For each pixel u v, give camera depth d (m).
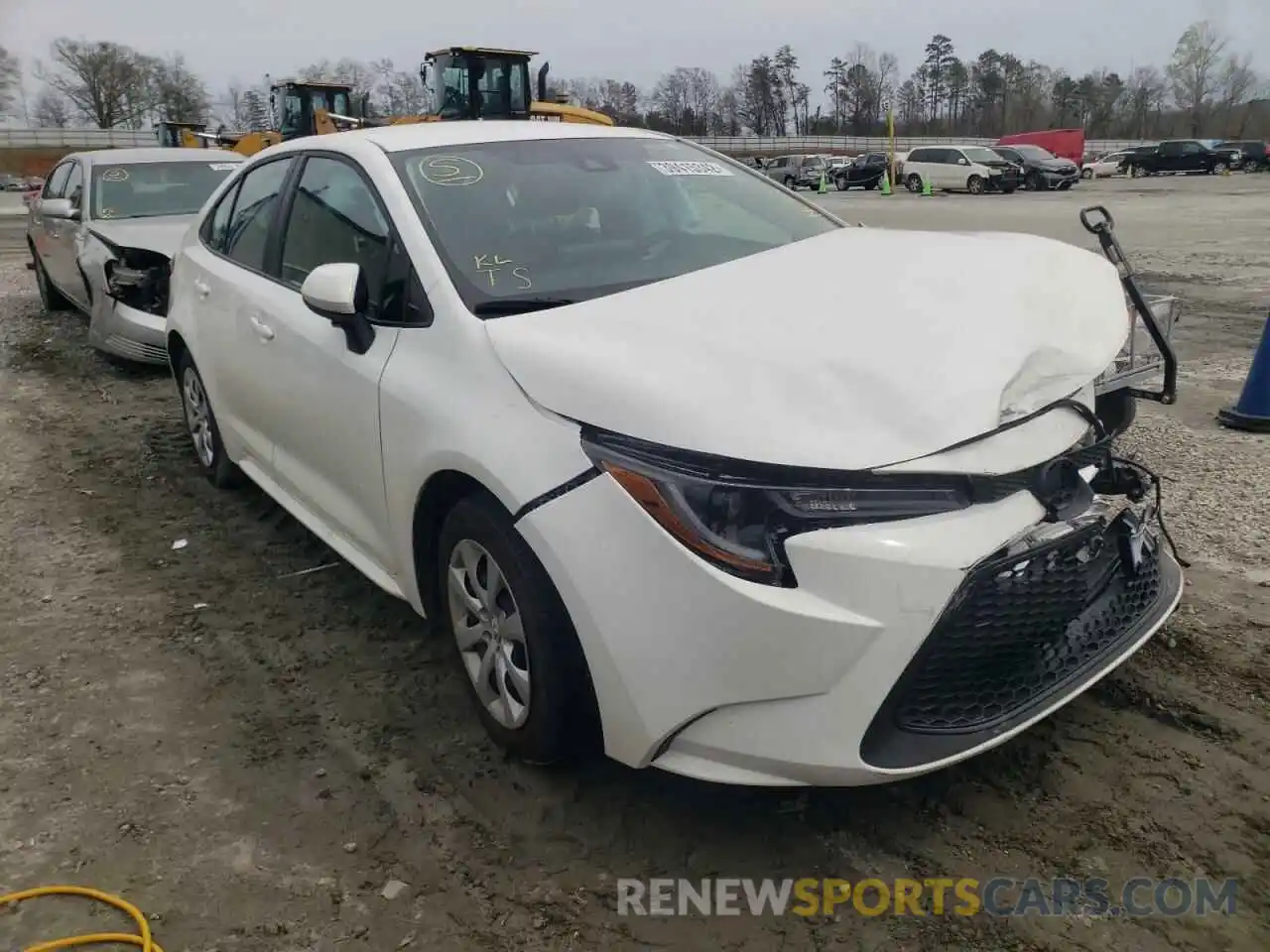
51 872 2.61
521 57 15.78
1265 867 2.50
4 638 3.81
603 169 3.77
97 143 72.31
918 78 106.19
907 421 2.33
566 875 2.56
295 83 18.50
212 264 4.72
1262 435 5.68
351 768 3.00
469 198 3.39
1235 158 43.97
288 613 3.97
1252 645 3.44
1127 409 3.95
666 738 2.43
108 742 3.15
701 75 97.62
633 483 2.36
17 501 5.27
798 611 2.24
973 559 2.29
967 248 3.29
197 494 5.32
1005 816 2.71
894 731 2.36
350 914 2.45
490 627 2.88
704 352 2.51
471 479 2.80
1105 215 3.66
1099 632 2.72
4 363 8.55
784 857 2.60
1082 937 2.33
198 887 2.55
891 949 2.32
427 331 3.02
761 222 3.80
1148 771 2.86
